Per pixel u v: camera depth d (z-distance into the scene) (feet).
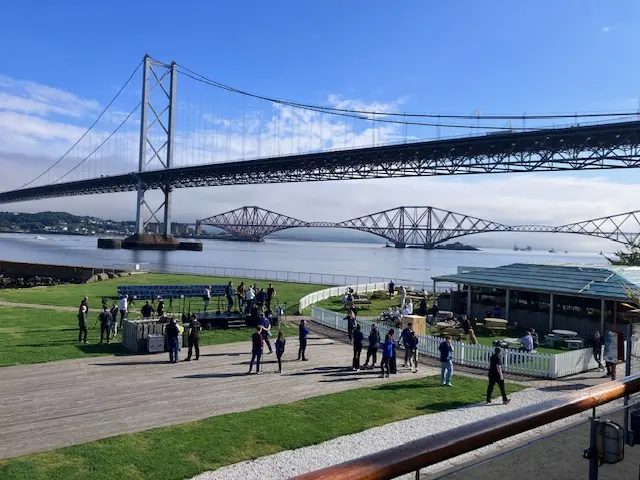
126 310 82.53
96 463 32.01
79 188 485.97
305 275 230.07
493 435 8.94
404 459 7.79
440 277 109.19
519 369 60.34
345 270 325.42
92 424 39.01
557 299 90.58
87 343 68.23
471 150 251.19
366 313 109.70
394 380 55.67
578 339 79.87
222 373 55.93
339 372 58.39
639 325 27.63
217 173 369.50
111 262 303.27
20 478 29.50
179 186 443.32
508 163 247.91
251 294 100.01
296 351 69.10
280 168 326.03
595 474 12.09
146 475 30.81
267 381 53.42
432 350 69.36
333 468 7.20
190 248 497.46
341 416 42.78
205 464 32.68
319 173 329.11
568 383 55.93
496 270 105.29
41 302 107.34
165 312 93.61
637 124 203.51
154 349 64.34
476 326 93.76
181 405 44.39
